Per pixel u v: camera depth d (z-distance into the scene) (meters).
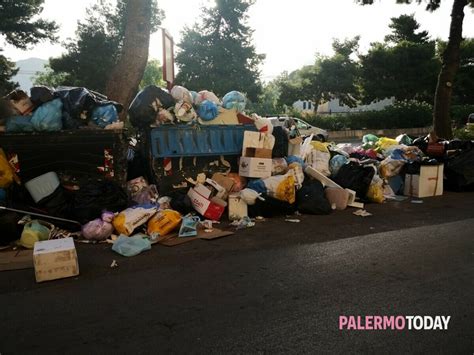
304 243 5.01
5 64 24.70
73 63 24.61
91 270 4.13
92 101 6.00
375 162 8.31
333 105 46.69
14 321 3.10
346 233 5.46
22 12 22.52
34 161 5.77
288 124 8.40
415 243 5.01
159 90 6.57
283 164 7.05
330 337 2.84
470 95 35.50
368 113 28.39
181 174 6.70
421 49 30.67
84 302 3.40
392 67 30.80
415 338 2.83
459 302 3.39
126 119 8.95
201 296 3.51
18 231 4.98
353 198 7.04
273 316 3.14
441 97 13.05
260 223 5.99
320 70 30.78
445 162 8.90
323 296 3.49
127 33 8.89
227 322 3.05
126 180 6.55
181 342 2.78
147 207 5.45
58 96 5.94
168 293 3.57
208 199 6.08
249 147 6.81
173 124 6.61
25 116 5.75
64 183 5.85
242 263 4.31
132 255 4.57
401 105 29.48
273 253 4.63
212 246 4.90
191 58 25.77
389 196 7.89
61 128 5.83
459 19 12.68
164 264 4.29
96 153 5.93
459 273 4.02
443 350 2.69
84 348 2.72
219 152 6.85
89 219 5.45
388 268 4.15
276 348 2.70
